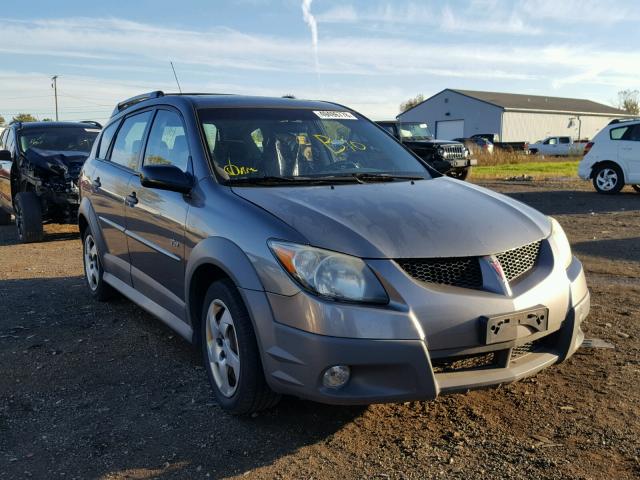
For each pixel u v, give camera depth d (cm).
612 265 689
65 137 1038
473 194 380
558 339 334
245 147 400
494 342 297
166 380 399
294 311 290
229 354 337
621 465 288
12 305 574
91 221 547
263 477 288
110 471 296
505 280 308
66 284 655
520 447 307
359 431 327
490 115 5894
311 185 370
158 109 467
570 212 1159
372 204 334
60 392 385
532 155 3597
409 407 352
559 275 332
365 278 287
